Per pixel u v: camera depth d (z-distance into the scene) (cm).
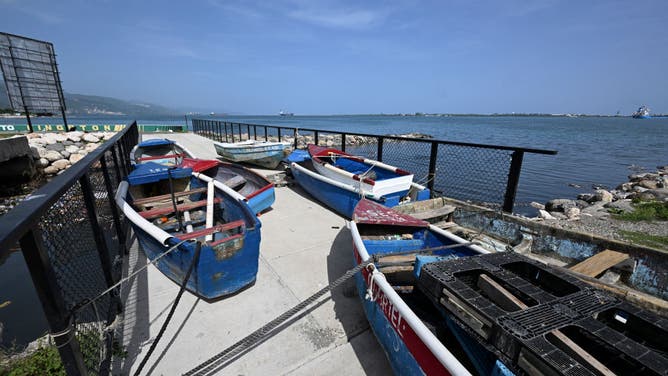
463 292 177
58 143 1096
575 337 161
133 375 209
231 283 291
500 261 216
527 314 158
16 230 104
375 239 351
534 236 364
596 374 126
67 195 208
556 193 1155
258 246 302
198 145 1526
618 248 297
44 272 135
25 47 1188
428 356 160
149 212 384
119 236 370
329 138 2225
